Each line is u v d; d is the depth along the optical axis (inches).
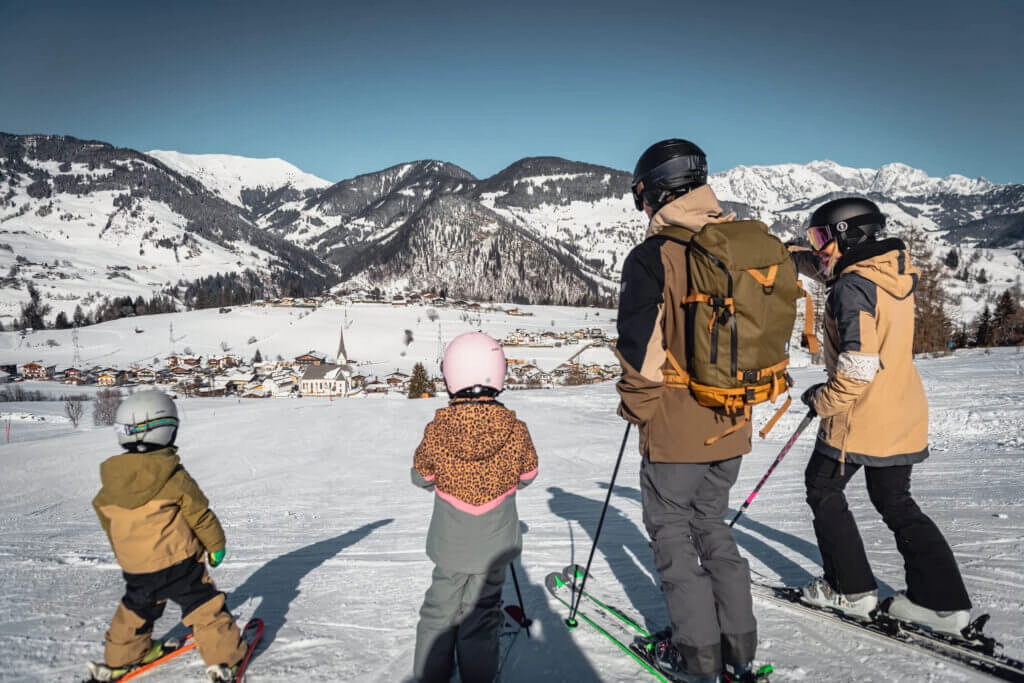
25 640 112.8
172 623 123.0
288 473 473.7
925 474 246.5
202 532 94.1
